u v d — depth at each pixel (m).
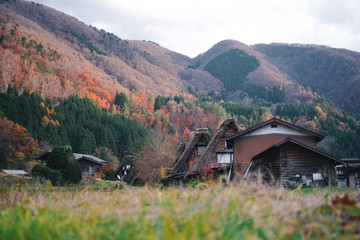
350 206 4.50
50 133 75.56
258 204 4.80
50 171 25.53
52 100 129.62
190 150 30.27
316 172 19.94
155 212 4.54
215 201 4.88
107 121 99.38
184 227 3.96
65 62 186.12
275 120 24.25
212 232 3.65
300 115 173.75
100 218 4.63
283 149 20.05
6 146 61.22
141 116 125.31
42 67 156.25
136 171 48.41
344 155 96.81
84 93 146.62
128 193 6.84
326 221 4.19
